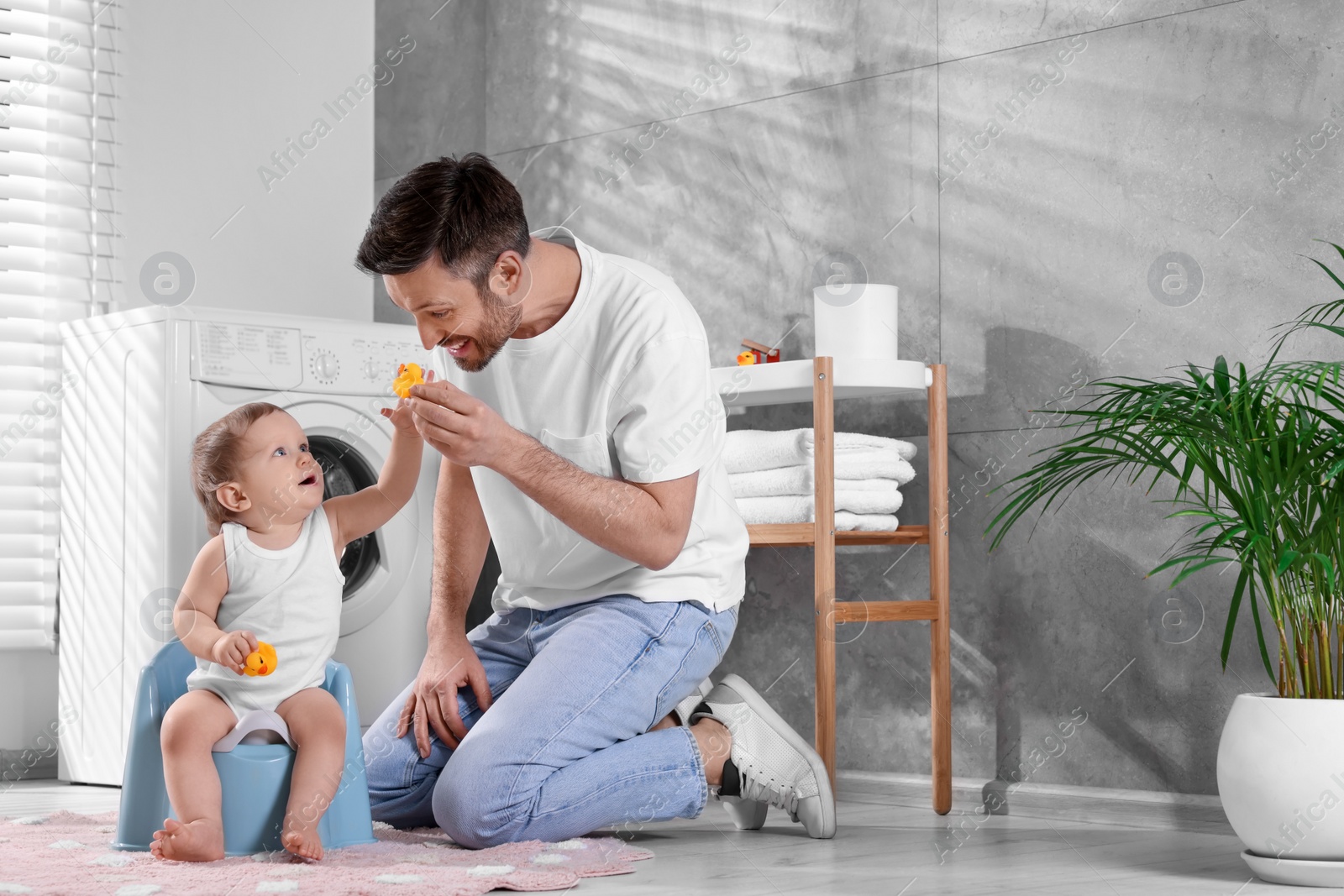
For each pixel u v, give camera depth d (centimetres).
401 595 252
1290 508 161
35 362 262
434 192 147
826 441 209
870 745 239
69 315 267
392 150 318
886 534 219
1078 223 220
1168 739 205
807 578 249
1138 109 214
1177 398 169
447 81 311
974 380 229
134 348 231
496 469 152
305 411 239
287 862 149
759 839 180
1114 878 153
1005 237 228
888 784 235
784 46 258
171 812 157
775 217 257
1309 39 198
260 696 162
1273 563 157
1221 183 205
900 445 223
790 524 214
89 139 272
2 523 254
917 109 239
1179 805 202
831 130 250
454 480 181
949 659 218
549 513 164
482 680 175
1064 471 218
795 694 249
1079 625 216
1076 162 220
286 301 302
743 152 263
